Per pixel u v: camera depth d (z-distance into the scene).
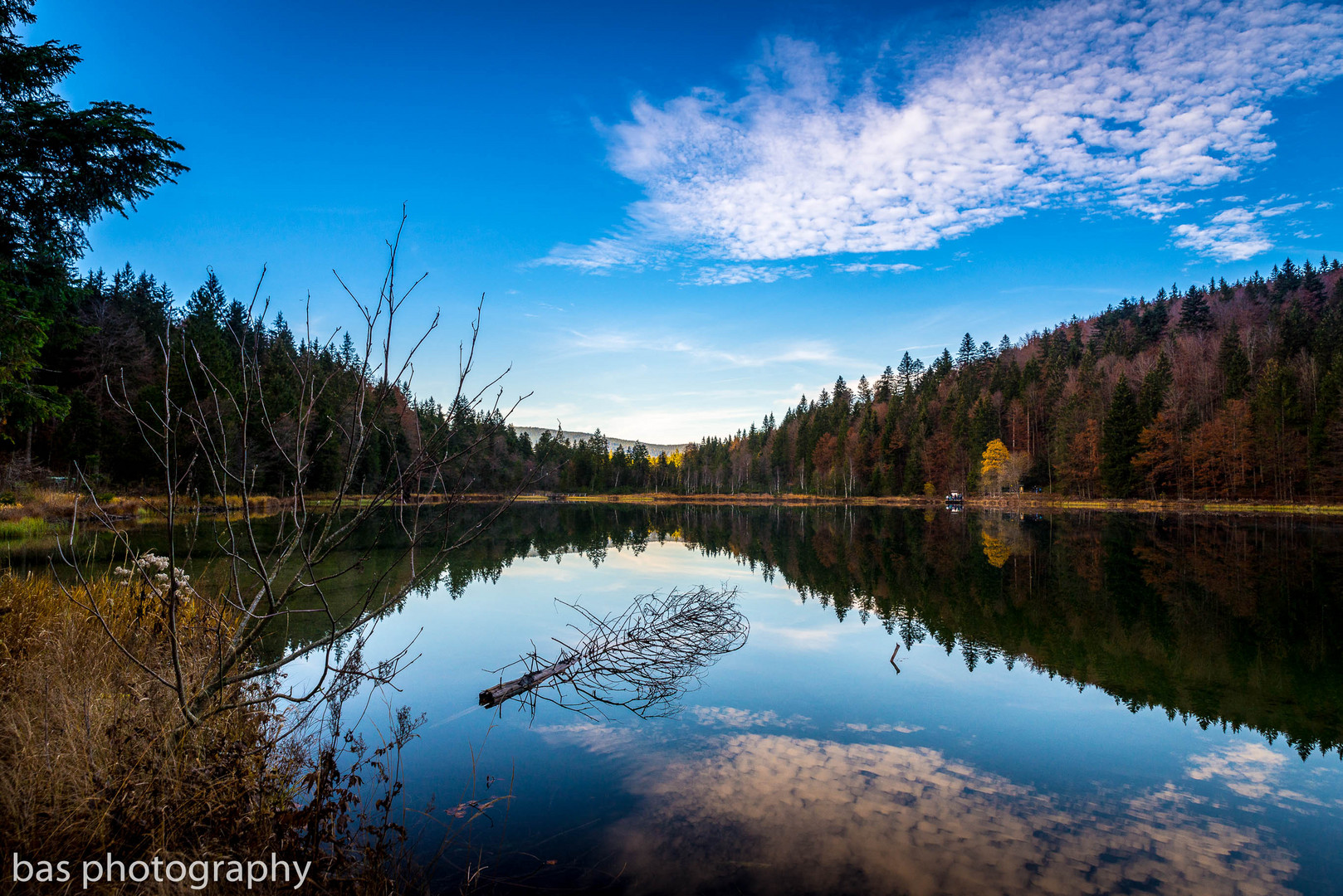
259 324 2.99
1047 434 68.75
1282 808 4.93
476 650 9.38
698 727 6.42
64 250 7.98
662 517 49.25
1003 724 6.62
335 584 14.05
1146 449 54.34
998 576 16.91
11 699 4.12
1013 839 4.41
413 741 5.93
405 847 4.11
